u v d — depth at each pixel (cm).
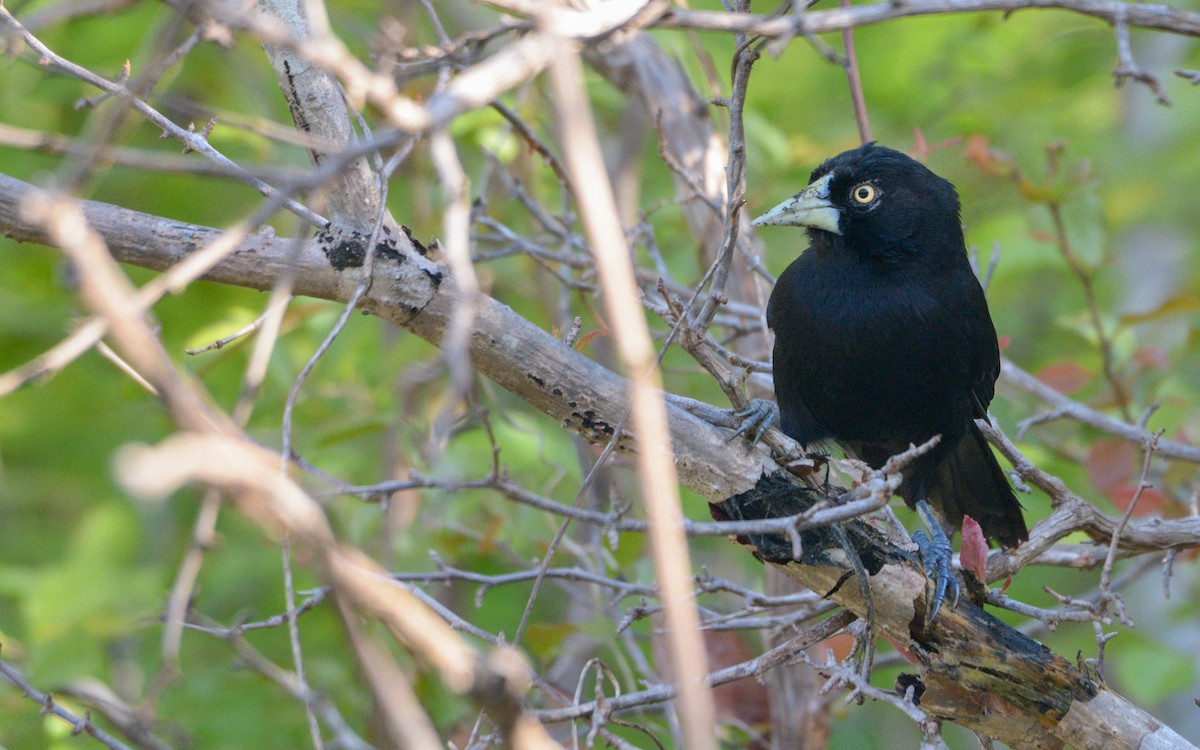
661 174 1467
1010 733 729
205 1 422
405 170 1188
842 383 952
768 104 1507
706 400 1266
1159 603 1370
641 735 1053
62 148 474
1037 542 846
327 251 679
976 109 1497
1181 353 1175
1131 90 1658
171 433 1148
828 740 1082
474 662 452
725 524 547
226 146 1202
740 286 1162
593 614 1082
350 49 1260
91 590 906
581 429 726
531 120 1246
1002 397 1498
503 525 1069
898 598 729
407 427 1050
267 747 1012
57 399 1344
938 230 943
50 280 1277
